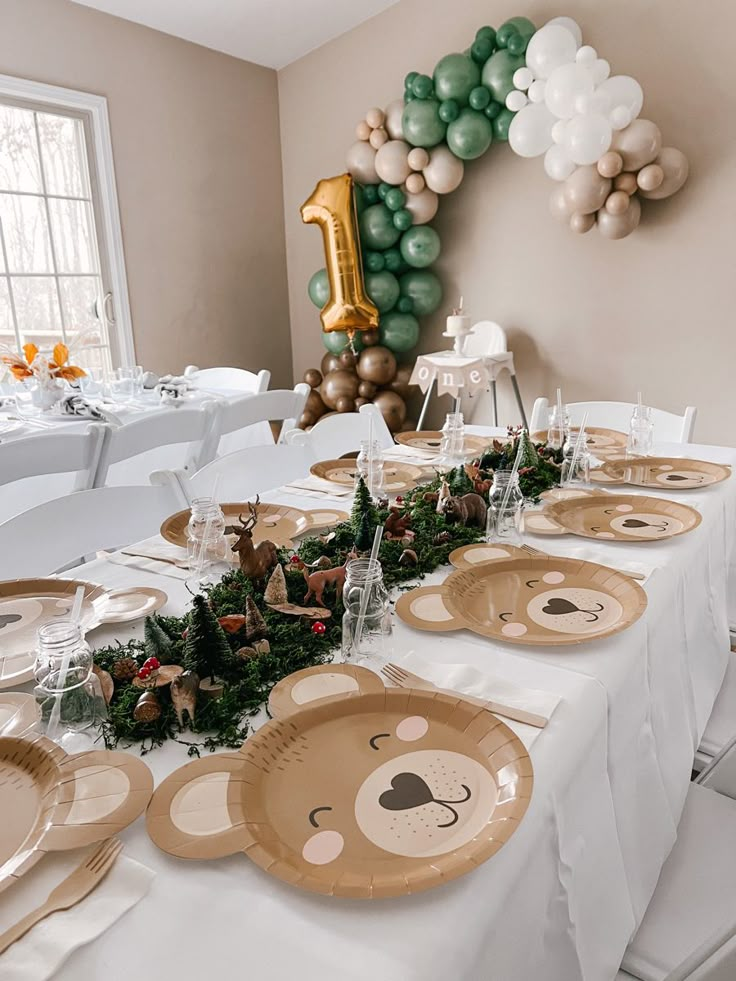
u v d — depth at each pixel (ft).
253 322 16.60
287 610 3.44
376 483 5.70
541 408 8.56
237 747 2.55
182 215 14.62
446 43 13.94
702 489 5.86
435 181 12.94
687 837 3.75
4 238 12.07
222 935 1.82
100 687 2.69
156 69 13.69
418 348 15.79
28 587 4.03
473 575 4.06
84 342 12.44
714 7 11.41
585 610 3.69
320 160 16.17
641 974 3.00
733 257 12.07
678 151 11.38
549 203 13.48
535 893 2.27
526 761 2.34
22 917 1.87
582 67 10.81
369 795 2.30
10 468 6.08
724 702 5.10
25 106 11.94
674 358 12.97
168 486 5.46
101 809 2.20
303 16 14.12
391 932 1.82
